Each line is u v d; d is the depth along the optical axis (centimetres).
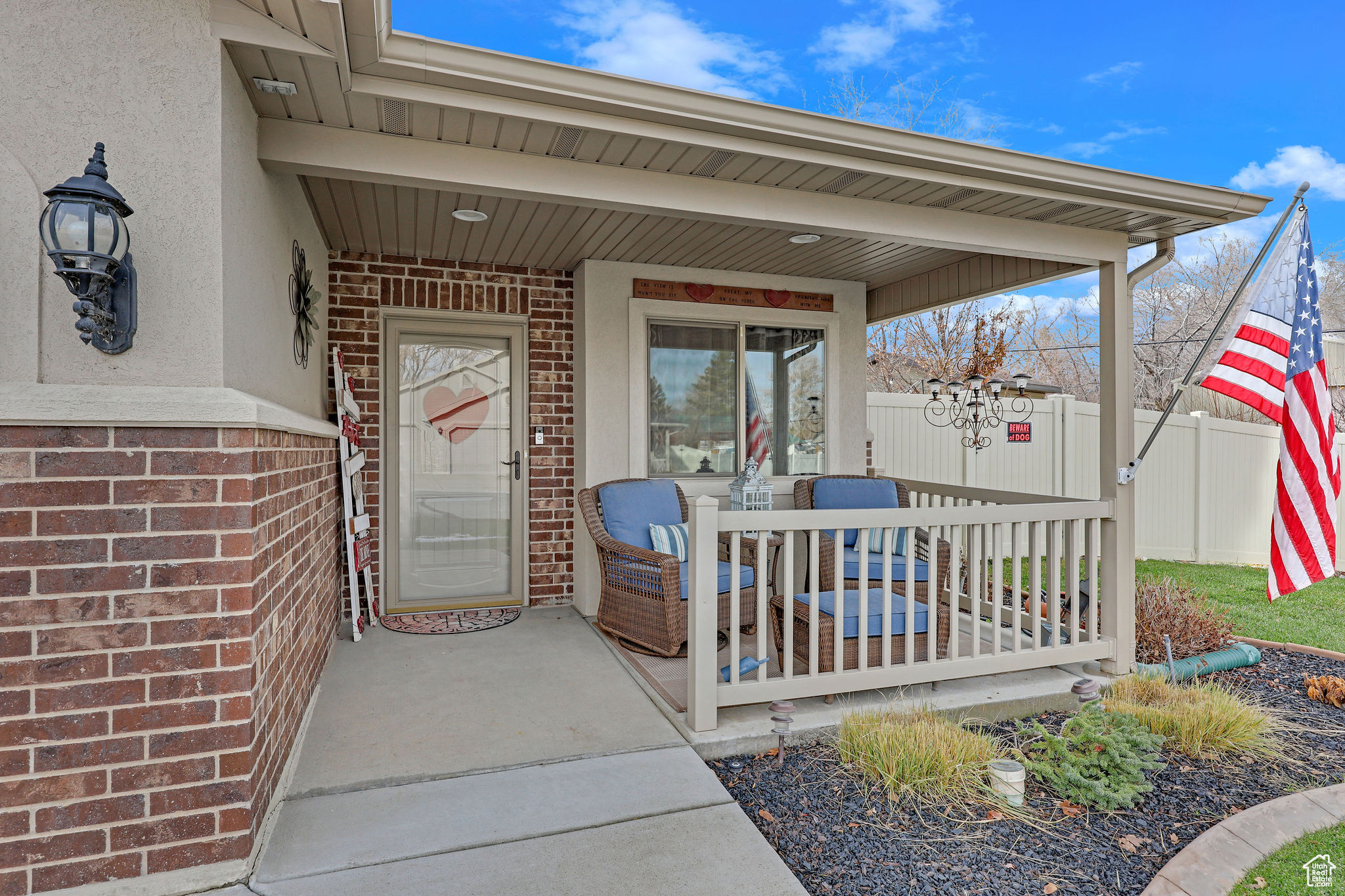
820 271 566
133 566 208
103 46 212
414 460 537
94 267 187
